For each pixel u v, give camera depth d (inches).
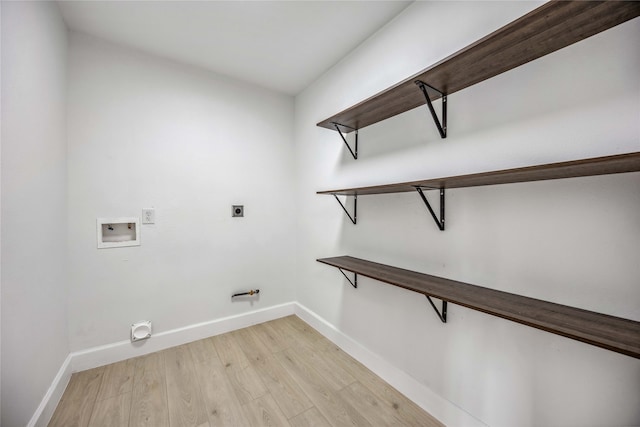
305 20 64.5
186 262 84.5
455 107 51.3
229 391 62.1
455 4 50.4
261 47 75.4
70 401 58.1
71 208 67.2
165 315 81.2
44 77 53.0
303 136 101.7
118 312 74.0
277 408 57.1
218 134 89.8
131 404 57.6
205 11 61.4
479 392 48.2
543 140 39.9
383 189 56.1
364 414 55.8
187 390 62.3
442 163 53.9
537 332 41.1
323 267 90.7
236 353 78.7
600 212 35.1
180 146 82.9
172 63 81.5
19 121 43.5
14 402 41.4
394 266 64.4
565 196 38.1
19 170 43.4
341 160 82.0
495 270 45.8
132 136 75.4
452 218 52.2
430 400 56.0
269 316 101.9
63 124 63.7
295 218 107.7
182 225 83.6
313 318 95.8
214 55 79.4
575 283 37.2
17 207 42.8
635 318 32.5
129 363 72.9
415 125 59.1
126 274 75.0
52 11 56.8
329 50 76.8
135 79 75.8
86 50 69.2
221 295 91.4
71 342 67.8
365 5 59.6
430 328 56.6
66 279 66.1
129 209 75.0
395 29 63.1
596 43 35.0
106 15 62.5
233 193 93.3
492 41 35.6
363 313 74.1
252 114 97.0
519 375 43.1
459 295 42.8
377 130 68.9
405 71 60.7
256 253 98.8
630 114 32.7
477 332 48.5
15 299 42.0
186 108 83.9
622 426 34.0
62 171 63.1
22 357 43.9
